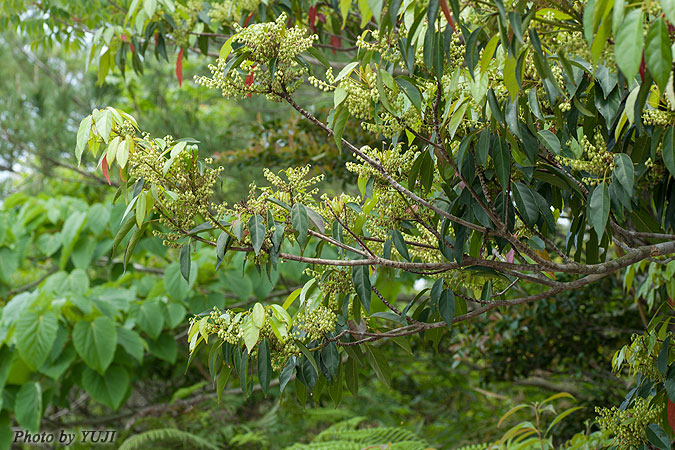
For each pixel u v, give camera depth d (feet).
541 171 8.30
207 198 8.18
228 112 26.09
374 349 9.00
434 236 8.81
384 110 8.14
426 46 7.77
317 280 8.82
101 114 8.10
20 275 25.72
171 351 19.89
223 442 22.00
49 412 24.68
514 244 8.13
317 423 23.30
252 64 8.22
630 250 8.46
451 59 8.07
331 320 8.63
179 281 19.30
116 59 12.50
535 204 8.04
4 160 23.07
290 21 11.60
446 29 7.72
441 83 7.93
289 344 8.45
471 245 8.79
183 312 19.31
